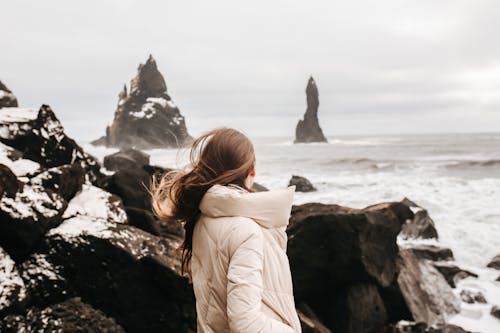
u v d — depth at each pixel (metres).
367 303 5.57
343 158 35.53
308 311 5.48
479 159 30.67
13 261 4.03
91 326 3.80
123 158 11.16
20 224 4.04
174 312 4.25
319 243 5.61
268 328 1.27
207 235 1.54
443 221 9.87
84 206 5.21
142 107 77.50
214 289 1.49
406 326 5.54
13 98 10.19
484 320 5.92
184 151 1.84
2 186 4.07
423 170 23.19
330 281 5.72
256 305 1.30
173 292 4.25
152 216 5.88
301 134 111.62
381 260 5.86
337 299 5.66
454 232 9.07
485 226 9.36
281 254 1.52
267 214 1.50
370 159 31.77
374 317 5.57
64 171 5.15
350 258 5.59
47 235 4.27
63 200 4.76
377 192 13.77
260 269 1.38
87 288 4.19
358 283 5.71
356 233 5.57
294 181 15.19
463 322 5.89
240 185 1.67
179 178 1.67
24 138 6.60
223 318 1.49
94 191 5.66
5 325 3.55
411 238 8.73
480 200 12.02
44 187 4.81
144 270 4.31
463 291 6.61
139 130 74.75
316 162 31.91
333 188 15.27
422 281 6.32
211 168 1.62
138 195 6.99
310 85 111.94
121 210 5.54
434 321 5.86
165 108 76.75
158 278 4.26
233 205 1.49
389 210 6.33
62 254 4.20
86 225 4.50
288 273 1.51
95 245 4.29
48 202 4.49
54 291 4.02
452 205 11.51
